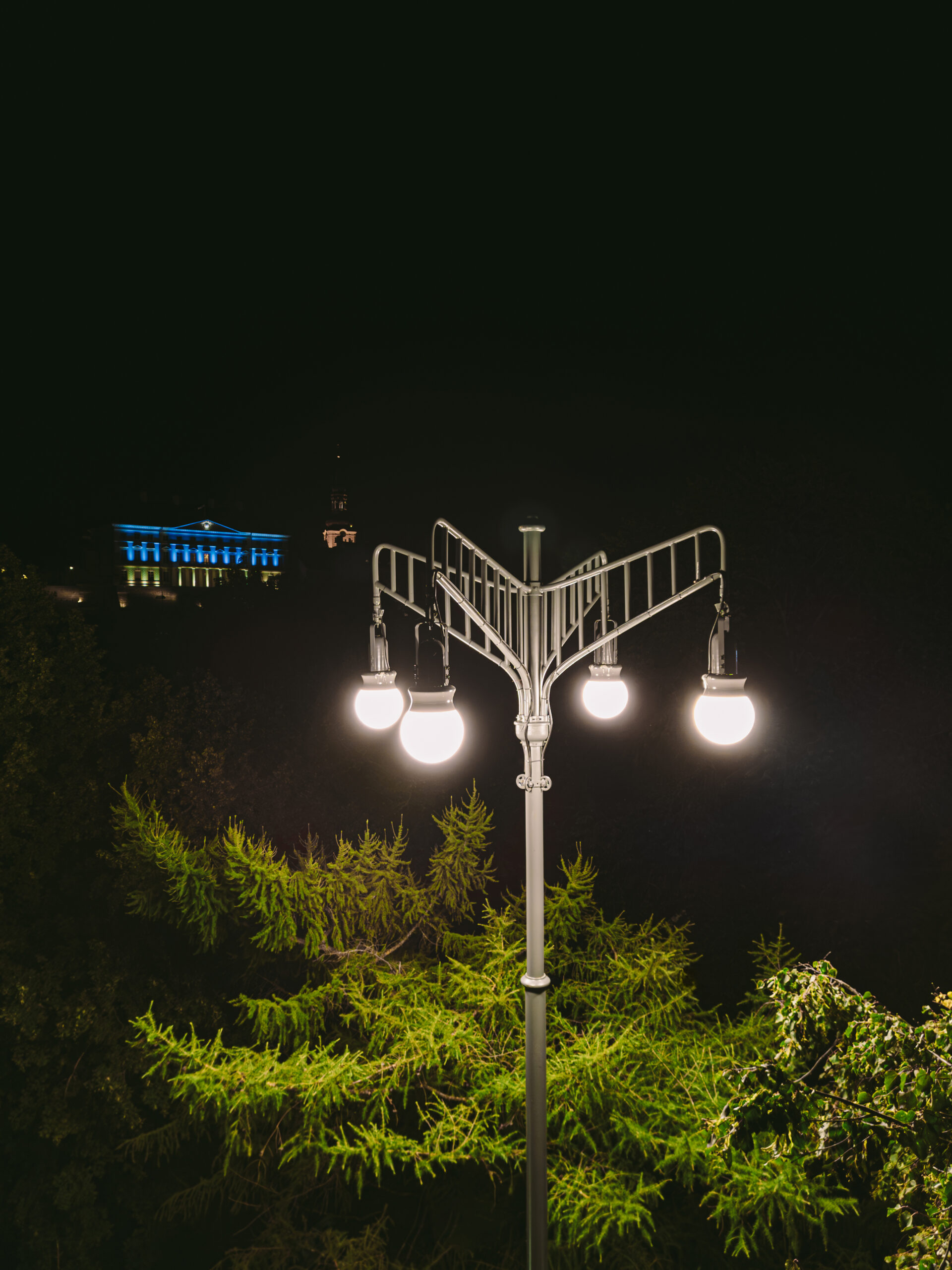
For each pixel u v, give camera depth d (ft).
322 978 29.43
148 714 47.80
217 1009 38.47
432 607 11.43
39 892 43.50
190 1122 27.14
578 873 26.55
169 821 44.60
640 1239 19.90
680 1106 18.98
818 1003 13.04
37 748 43.93
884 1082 12.24
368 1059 25.35
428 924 29.09
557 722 63.21
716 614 12.23
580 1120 20.01
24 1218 38.96
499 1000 23.30
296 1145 21.48
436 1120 23.53
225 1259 29.17
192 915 25.62
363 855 28.30
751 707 12.05
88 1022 38.60
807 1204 16.58
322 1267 23.89
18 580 45.65
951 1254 11.16
